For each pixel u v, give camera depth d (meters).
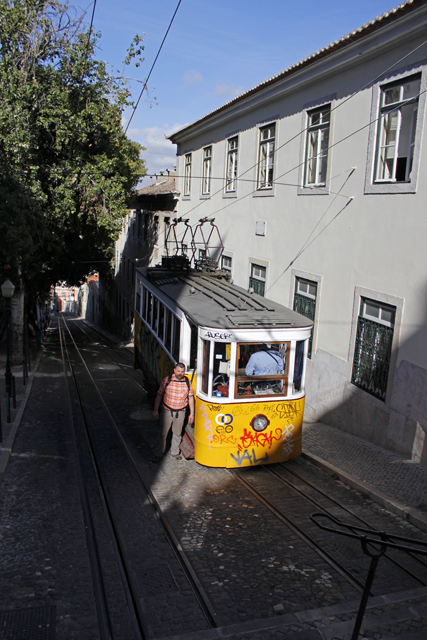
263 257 13.39
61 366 18.72
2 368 16.62
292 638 3.84
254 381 7.11
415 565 4.95
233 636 3.86
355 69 9.43
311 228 10.96
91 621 4.14
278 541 5.46
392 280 8.34
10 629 4.00
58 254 19.05
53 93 15.49
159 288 9.81
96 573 4.87
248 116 14.38
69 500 6.53
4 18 14.63
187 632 4.03
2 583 4.64
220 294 8.62
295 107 11.70
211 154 17.64
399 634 3.89
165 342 9.31
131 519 6.01
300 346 7.26
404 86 8.26
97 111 16.73
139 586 4.63
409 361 7.91
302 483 7.03
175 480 7.14
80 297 79.44
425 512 5.90
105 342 33.88
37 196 14.98
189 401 7.57
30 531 5.67
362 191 9.20
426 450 7.54
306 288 11.34
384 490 6.57
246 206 14.57
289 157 12.02
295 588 4.59
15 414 10.55
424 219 7.66
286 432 7.30
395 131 8.52
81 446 8.76
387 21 8.05
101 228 20.09
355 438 9.12
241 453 7.12
